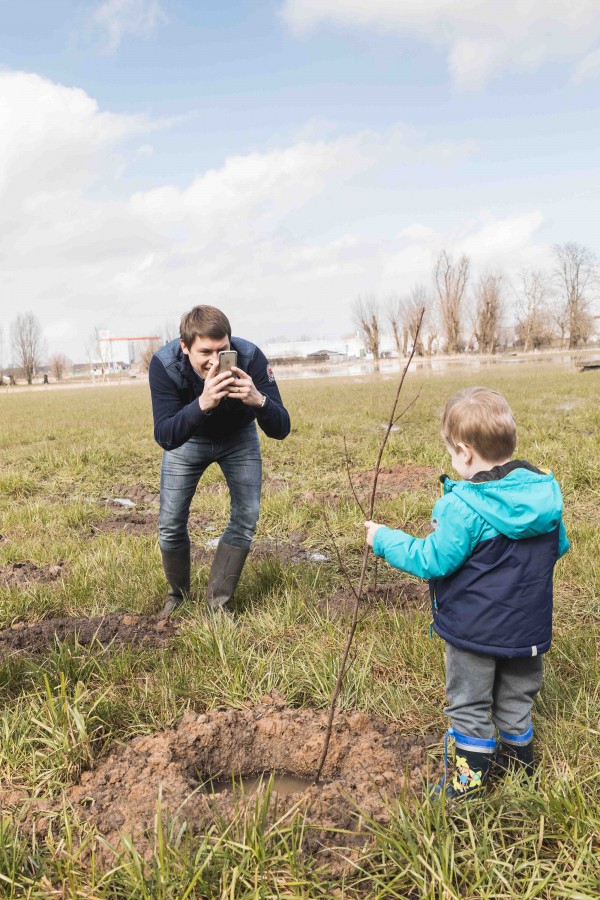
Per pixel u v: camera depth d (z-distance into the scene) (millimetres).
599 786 2520
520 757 2576
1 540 6527
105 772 2748
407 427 13281
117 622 4262
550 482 2393
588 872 2143
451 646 2514
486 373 36688
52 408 26281
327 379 44094
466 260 83938
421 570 2430
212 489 8602
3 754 2826
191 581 4965
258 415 3803
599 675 3299
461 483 2441
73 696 3230
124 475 9930
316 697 3279
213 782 2984
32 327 97750
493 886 2119
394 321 88875
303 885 2152
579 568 4801
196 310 3697
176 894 2098
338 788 2576
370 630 3922
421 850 2232
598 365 35188
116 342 148125
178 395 3980
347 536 6184
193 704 3307
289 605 4219
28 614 4551
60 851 2305
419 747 2859
